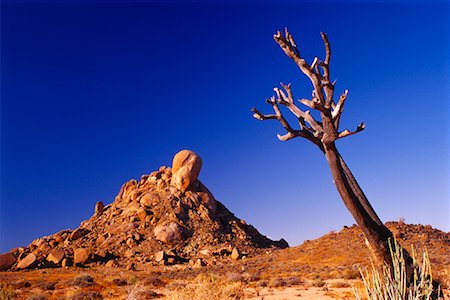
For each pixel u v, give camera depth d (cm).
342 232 6303
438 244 4866
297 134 542
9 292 2059
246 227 8819
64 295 2533
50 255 6456
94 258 6725
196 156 9488
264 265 5425
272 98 548
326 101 506
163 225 7900
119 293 2425
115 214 8819
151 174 9956
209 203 9069
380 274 500
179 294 1112
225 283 1194
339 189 523
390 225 6116
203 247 7419
